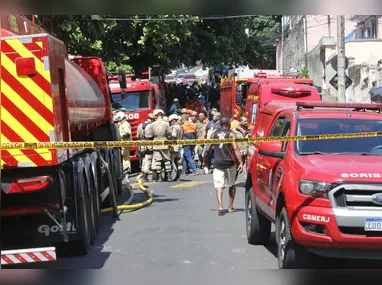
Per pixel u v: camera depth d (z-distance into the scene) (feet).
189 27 103.96
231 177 41.65
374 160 23.99
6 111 24.44
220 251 30.55
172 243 32.81
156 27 90.17
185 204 47.01
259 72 94.89
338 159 24.14
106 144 24.61
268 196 27.48
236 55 131.13
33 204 26.35
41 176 25.04
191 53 117.19
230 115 103.81
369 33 137.08
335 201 21.72
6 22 25.31
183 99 154.61
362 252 21.62
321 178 22.09
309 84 80.84
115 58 94.27
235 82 99.25
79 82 35.83
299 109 28.48
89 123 39.19
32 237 27.86
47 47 24.38
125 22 89.86
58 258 29.89
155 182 63.77
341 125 26.91
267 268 26.86
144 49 97.55
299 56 166.50
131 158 79.15
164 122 62.49
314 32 154.51
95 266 27.94
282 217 24.34
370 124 27.12
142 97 81.10
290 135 26.76
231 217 40.50
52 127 24.49
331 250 21.80
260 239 31.50
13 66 24.32
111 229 37.60
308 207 22.04
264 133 31.65
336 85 84.58
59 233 27.91
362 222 21.35
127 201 48.91
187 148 71.00
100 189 38.86
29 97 24.39
